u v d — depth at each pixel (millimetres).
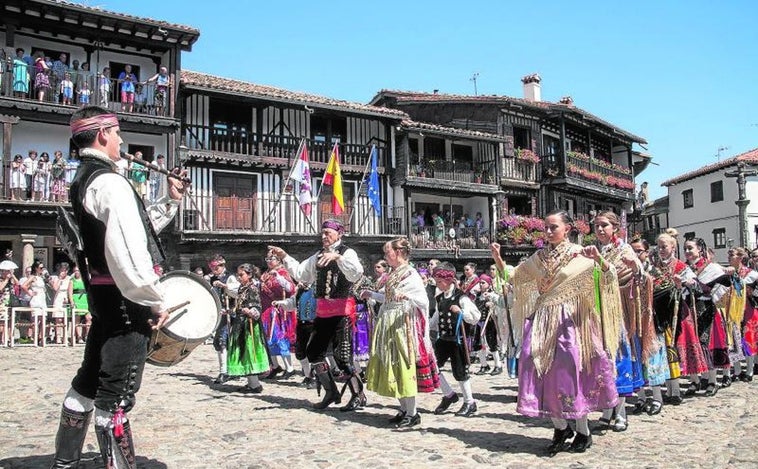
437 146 28328
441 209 29078
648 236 43688
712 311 7996
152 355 4117
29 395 7789
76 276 15008
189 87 20891
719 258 39094
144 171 19297
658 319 6773
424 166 26797
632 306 6078
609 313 5043
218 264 9430
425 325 6168
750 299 9227
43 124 19625
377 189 24156
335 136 25109
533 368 4996
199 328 4203
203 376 9898
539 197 30797
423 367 6051
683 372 7293
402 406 6156
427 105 30250
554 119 30984
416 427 5988
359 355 9680
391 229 25750
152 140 21156
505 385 9250
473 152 29297
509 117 29797
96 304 3486
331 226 6613
